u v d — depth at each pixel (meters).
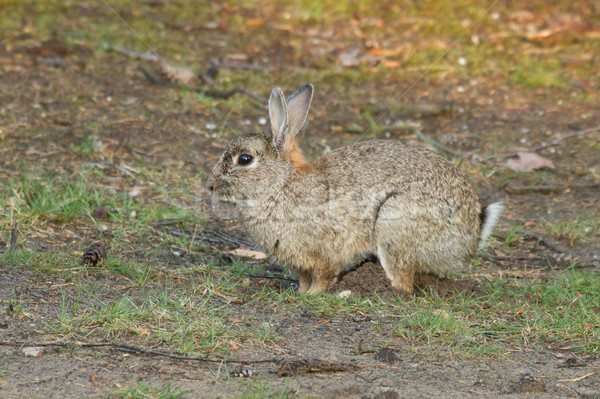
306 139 15.58
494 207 10.44
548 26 23.00
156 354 7.59
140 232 11.35
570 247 12.16
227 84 18.08
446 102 17.97
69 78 17.73
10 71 17.78
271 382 7.12
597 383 7.60
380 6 24.31
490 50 21.30
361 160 10.07
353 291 9.80
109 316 8.22
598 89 18.92
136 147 14.52
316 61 20.06
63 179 12.73
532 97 18.47
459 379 7.54
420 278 10.34
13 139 14.29
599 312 9.53
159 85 17.89
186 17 22.66
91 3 23.09
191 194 12.93
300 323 8.80
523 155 15.05
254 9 23.81
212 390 6.87
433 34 22.30
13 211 11.09
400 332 8.58
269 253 10.18
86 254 9.85
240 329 8.42
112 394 6.66
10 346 7.56
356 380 7.31
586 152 15.62
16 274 9.33
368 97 18.11
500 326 8.98
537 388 7.33
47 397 6.54
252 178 9.84
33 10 22.09
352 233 9.91
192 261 10.70
